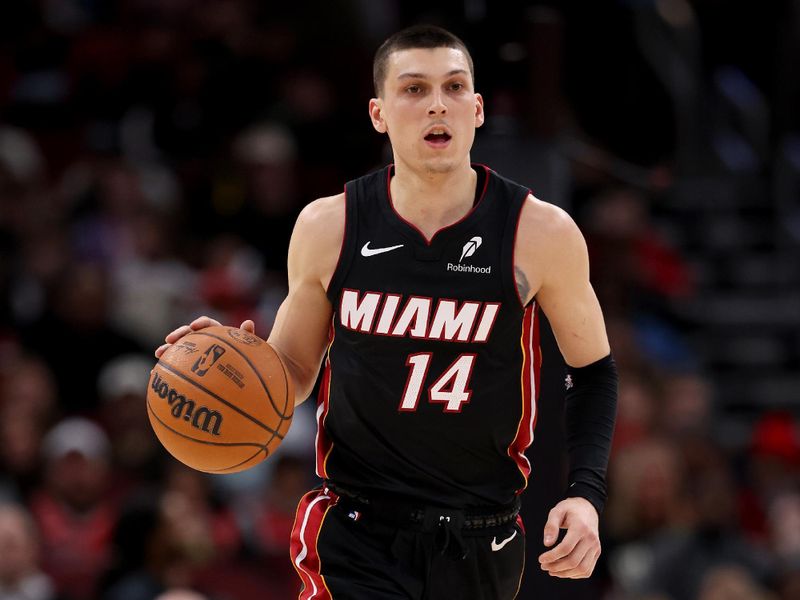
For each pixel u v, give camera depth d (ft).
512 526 41.57
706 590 82.84
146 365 94.79
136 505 75.10
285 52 141.90
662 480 88.48
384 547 40.22
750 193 145.18
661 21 145.79
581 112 72.38
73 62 135.33
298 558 40.86
